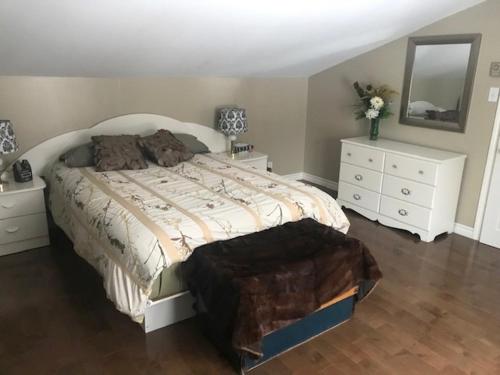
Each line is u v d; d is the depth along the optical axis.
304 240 2.36
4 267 2.98
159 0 2.39
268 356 2.12
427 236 3.53
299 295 2.10
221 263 2.07
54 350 2.15
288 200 2.70
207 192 2.79
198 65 3.77
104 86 3.65
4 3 2.12
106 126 3.73
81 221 2.67
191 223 2.29
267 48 3.62
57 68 3.21
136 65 3.45
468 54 3.42
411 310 2.57
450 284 2.88
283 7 2.79
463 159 3.53
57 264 3.04
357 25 3.39
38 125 3.41
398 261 3.21
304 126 5.22
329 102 4.83
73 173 3.18
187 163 3.59
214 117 4.43
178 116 4.17
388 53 4.05
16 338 2.24
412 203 3.58
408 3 3.08
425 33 3.70
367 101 4.12
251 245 2.29
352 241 2.35
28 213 3.17
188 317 2.44
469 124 3.51
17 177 3.23
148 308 2.25
